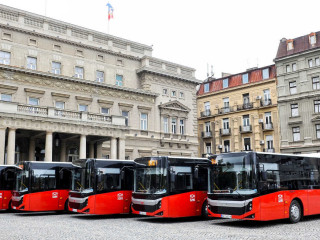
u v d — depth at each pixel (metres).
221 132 57.06
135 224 18.17
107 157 40.22
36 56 36.59
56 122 31.48
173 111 46.59
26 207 22.42
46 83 36.25
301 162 19.06
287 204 17.58
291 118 48.56
